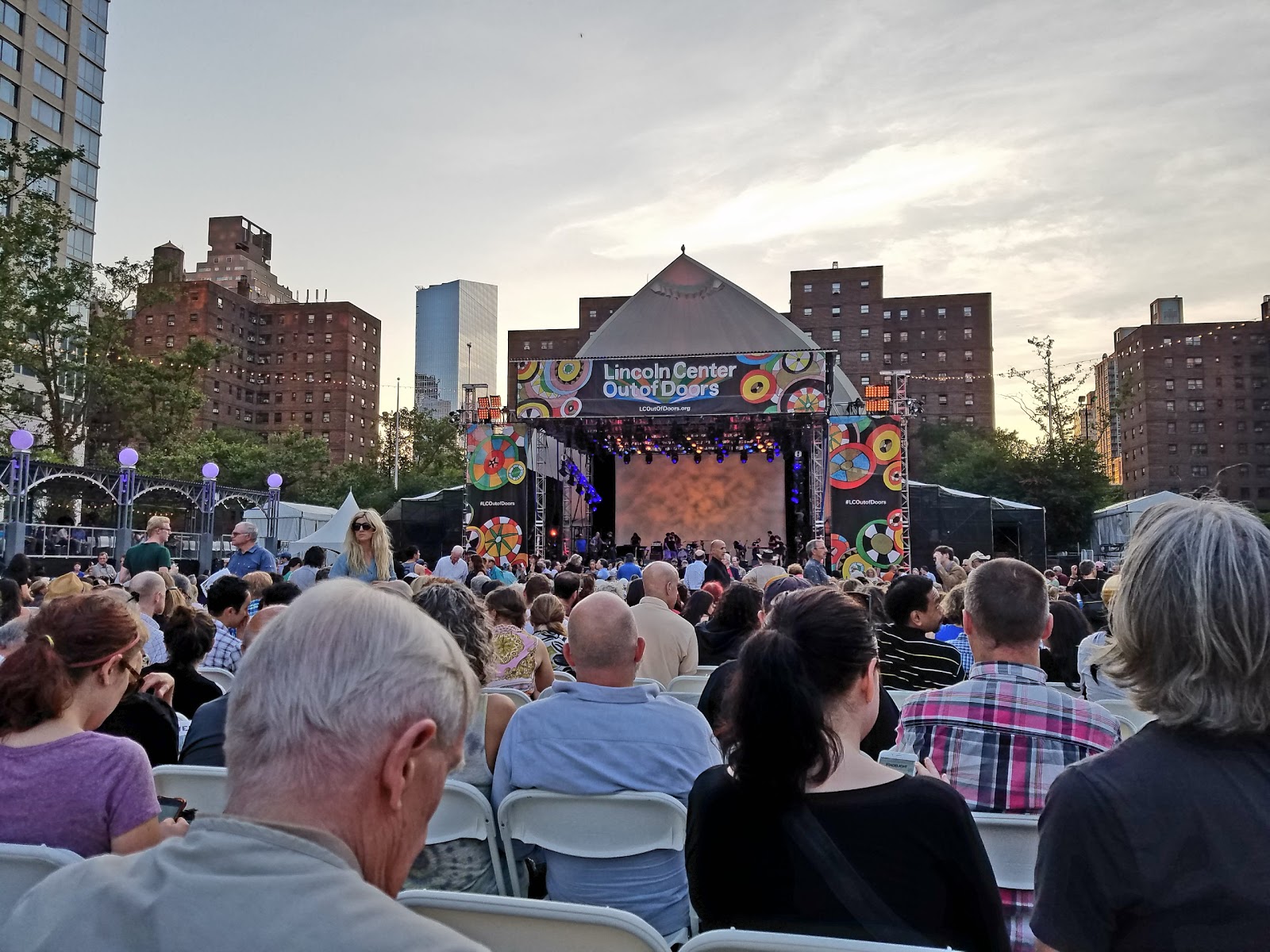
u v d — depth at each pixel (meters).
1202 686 1.15
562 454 22.30
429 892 1.58
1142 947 1.12
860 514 17.58
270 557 8.14
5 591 5.01
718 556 11.39
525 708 2.68
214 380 89.94
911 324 79.75
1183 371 87.19
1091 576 13.05
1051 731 2.20
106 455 41.38
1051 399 38.75
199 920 0.78
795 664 1.64
